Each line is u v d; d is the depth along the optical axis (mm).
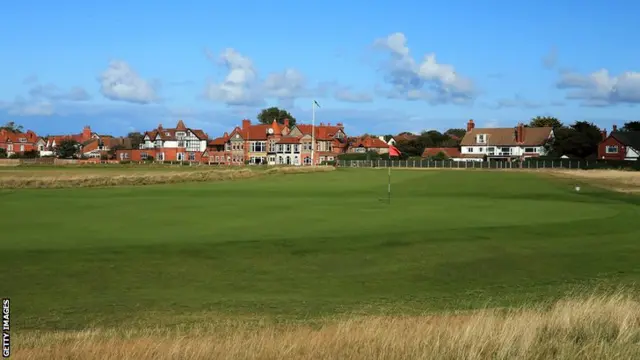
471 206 37625
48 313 14336
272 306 15016
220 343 9898
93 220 29797
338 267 19844
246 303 15352
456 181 67188
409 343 9516
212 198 43969
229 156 156750
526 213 33094
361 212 33719
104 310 14641
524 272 19156
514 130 142625
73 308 14812
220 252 21391
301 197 45469
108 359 9383
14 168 109125
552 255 21281
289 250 21906
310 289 17156
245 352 9328
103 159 166875
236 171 79312
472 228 26703
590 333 9883
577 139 127188
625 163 102500
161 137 168250
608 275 18453
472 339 9336
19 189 53844
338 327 11039
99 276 18250
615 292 15297
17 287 16891
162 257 20578
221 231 25938
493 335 9516
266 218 30672
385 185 61875
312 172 93500
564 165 110188
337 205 38125
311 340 10039
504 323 10219
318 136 147750
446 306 14883
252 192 51094
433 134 176125
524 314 11367
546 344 9398
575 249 22312
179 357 9258
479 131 145375
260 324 12789
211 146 164250
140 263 19797
